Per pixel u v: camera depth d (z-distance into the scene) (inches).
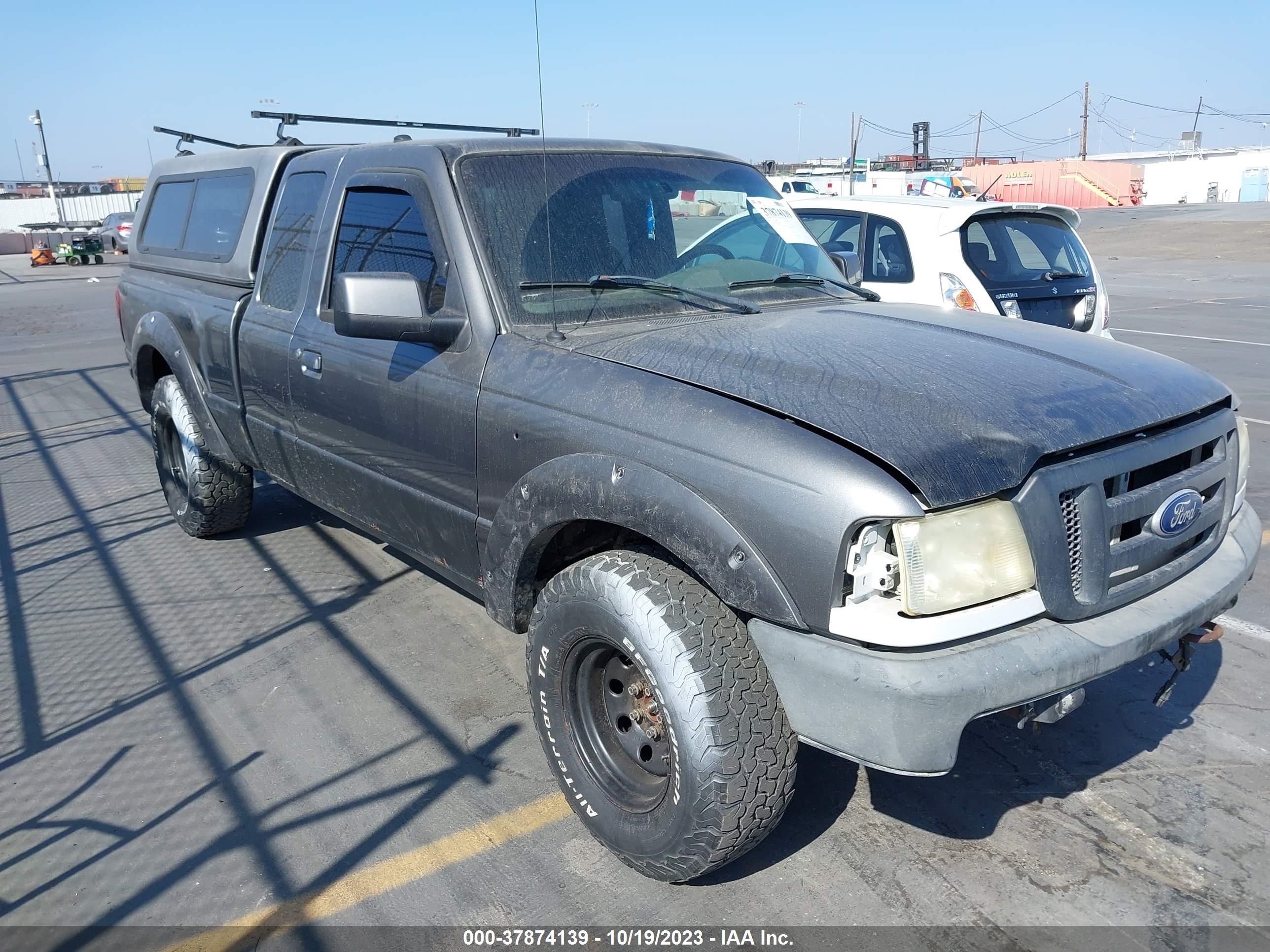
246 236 176.1
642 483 97.2
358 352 139.6
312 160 163.0
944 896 103.4
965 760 128.0
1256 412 307.6
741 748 91.0
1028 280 258.1
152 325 205.8
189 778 128.3
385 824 117.7
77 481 266.7
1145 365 111.3
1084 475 91.0
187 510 208.5
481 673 154.6
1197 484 102.4
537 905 103.7
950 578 85.4
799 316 124.3
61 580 195.3
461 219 125.3
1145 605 97.3
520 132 202.7
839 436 89.1
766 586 89.1
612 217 134.0
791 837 113.8
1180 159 3262.8
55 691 151.7
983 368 103.1
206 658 161.6
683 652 91.9
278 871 110.0
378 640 166.4
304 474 164.4
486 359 119.2
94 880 109.3
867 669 85.4
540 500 108.5
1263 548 198.4
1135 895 102.8
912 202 266.7
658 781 104.0
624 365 107.0
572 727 109.6
